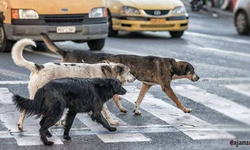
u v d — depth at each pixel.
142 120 12.37
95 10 20.38
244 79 15.61
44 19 19.56
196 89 15.32
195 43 23.73
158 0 24.64
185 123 12.14
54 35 19.75
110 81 10.85
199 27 29.39
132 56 12.77
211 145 10.67
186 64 12.68
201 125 11.98
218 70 17.75
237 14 26.97
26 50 20.81
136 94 14.69
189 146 10.66
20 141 10.72
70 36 19.98
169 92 12.77
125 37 25.03
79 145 10.61
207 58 20.02
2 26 20.05
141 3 24.34
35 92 11.18
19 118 12.05
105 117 11.88
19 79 15.80
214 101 13.90
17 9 19.42
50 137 10.99
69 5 19.91
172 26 24.50
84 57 13.00
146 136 11.23
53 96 10.32
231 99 13.44
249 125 11.41
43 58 19.09
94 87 10.72
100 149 10.41
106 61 12.55
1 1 20.05
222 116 12.31
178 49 21.91
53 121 10.38
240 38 25.72
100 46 21.14
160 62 12.70
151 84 12.80
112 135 11.23
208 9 38.06
